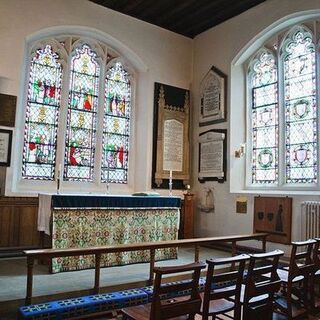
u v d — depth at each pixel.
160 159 7.23
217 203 7.10
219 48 7.40
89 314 3.38
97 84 7.09
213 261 2.63
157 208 5.45
